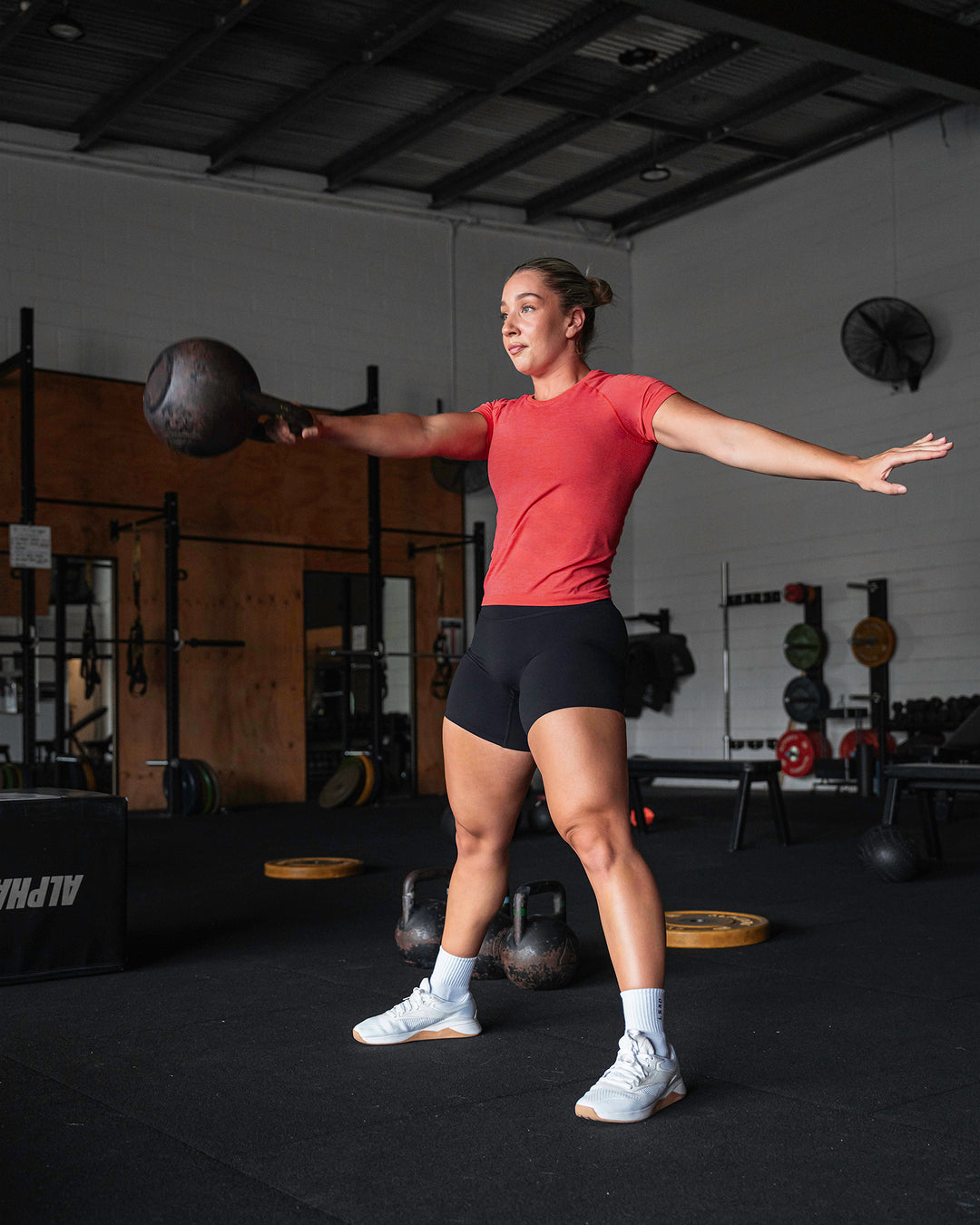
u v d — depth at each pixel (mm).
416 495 10141
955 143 8898
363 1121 1866
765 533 10125
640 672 10531
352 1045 2320
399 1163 1681
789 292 10023
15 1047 2336
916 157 9141
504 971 2871
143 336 8953
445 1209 1521
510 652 1982
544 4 7348
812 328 9844
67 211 8695
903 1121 1855
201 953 3320
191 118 8688
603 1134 1796
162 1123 1860
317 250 9789
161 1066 2188
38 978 2939
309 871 4922
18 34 7223
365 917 3896
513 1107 1927
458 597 10312
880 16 7121
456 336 10469
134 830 7195
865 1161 1685
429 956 2938
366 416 1978
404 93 8445
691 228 10836
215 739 9109
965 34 7480
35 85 8078
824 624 9633
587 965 3061
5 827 2924
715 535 10539
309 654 10750
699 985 2869
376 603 9070
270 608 9398
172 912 4062
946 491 8867
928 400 9023
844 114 9172
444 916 2973
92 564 9102
